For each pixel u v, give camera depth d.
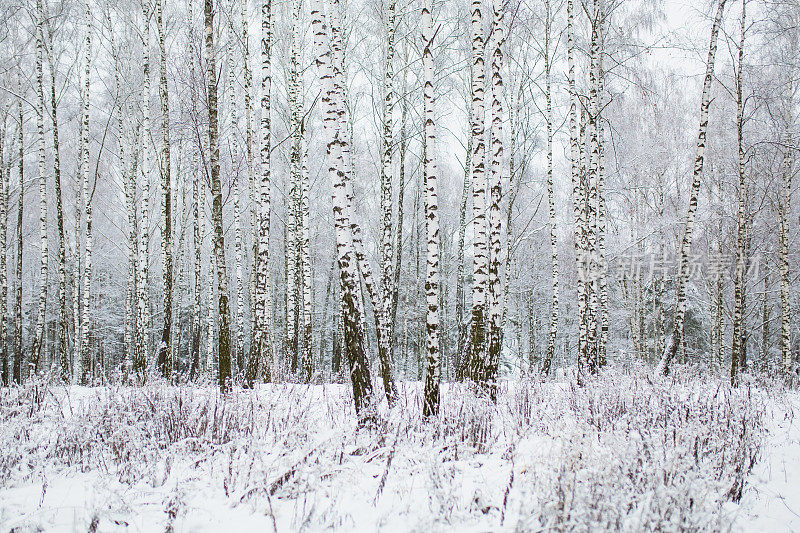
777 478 5.47
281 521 4.07
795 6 13.56
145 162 14.68
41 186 15.38
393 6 14.51
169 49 17.17
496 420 7.17
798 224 18.86
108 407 7.22
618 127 18.17
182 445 5.87
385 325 8.34
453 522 3.86
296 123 15.72
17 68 16.73
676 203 19.48
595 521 3.45
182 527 4.00
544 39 15.92
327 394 9.10
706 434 5.55
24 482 5.29
